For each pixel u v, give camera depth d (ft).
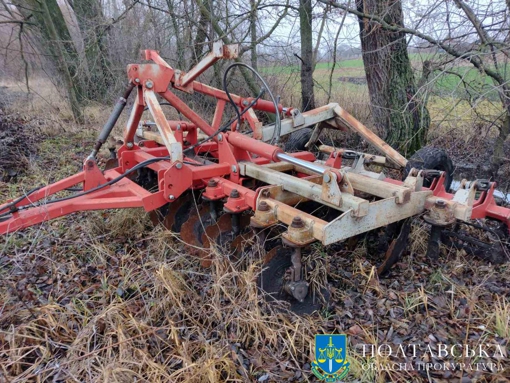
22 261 11.23
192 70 11.89
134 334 8.37
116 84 31.35
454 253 11.59
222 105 13.71
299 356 8.11
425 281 10.40
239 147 11.68
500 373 7.41
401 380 7.40
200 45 26.99
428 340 8.35
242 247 10.30
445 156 13.66
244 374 7.55
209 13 23.22
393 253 10.48
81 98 31.63
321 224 8.10
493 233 11.21
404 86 18.25
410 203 9.70
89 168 11.16
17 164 19.74
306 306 9.15
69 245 12.33
